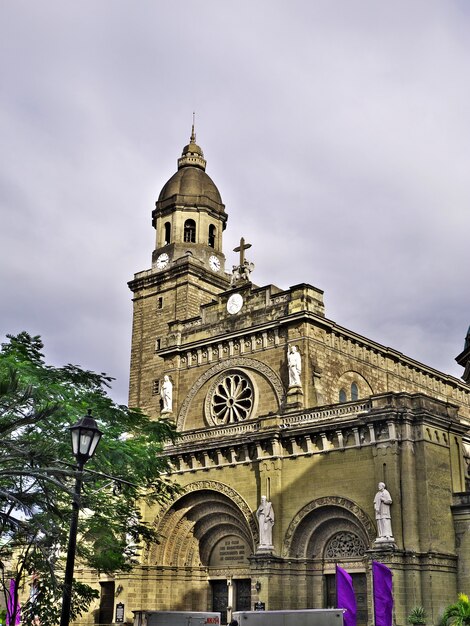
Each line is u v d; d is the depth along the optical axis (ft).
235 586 170.30
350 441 151.33
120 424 137.59
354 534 150.20
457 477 149.69
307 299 181.68
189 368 202.28
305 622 112.06
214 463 172.86
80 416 110.63
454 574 141.38
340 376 184.44
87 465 118.11
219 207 243.19
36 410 102.22
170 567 177.17
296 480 157.28
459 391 231.09
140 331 232.32
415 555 137.18
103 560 133.90
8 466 101.04
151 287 234.38
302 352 177.88
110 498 136.36
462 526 144.05
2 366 105.40
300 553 154.81
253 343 189.37
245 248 205.16
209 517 176.24
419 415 145.38
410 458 143.02
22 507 89.51
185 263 225.76
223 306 200.54
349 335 189.16
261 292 191.52
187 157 251.39
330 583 151.94
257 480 163.53
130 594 174.09
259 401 183.21
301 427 158.30
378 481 143.95
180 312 222.69
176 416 200.03
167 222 240.94
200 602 174.09
